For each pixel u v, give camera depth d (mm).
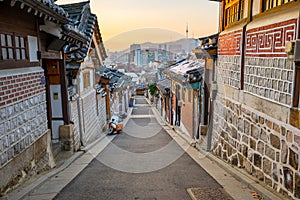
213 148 5387
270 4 3227
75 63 5766
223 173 3846
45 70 5039
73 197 2934
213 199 2844
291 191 2652
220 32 5066
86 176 3703
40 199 2836
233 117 4277
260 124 3334
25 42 3328
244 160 3812
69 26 4270
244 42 3854
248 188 3176
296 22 2570
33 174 3408
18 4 2775
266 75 3191
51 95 5117
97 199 2881
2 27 2783
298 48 2371
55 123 5180
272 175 3025
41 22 3719
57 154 4898
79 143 5934
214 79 5492
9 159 2791
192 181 3457
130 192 3074
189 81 6035
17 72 3047
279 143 2885
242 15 4070
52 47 4395
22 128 3123
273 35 3016
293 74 2625
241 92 3957
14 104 2941
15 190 2879
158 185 3312
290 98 2688
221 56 4938
